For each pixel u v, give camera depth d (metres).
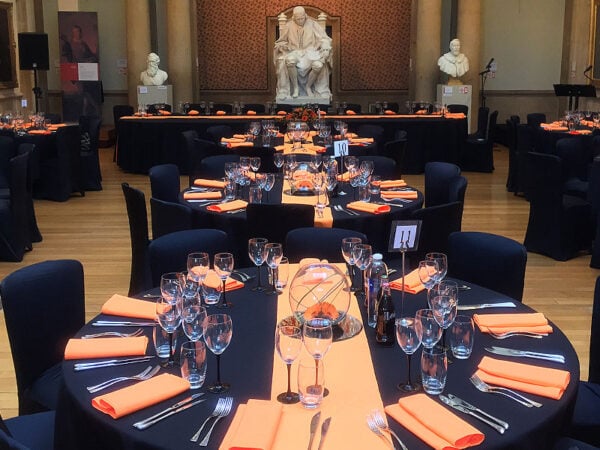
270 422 2.06
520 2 15.37
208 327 2.34
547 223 6.84
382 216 4.88
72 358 2.58
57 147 9.48
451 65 14.08
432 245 4.61
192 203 5.23
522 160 9.61
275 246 3.21
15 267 6.64
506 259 3.60
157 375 2.45
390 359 2.56
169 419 2.15
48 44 14.88
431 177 6.20
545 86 15.66
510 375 2.39
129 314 2.97
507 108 15.75
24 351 3.09
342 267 3.60
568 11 15.13
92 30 14.48
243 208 5.06
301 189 5.62
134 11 14.48
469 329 2.55
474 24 14.42
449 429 2.03
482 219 8.45
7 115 10.86
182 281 3.01
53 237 7.75
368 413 2.16
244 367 2.50
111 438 2.13
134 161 11.62
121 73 15.72
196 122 11.26
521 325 2.83
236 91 15.84
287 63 13.78
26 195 7.07
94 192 10.22
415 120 11.53
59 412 2.48
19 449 1.86
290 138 8.66
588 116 11.69
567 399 2.29
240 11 15.55
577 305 5.58
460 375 2.43
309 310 2.79
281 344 2.21
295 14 13.90
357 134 10.03
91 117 10.38
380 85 15.85
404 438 2.04
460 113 12.58
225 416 2.16
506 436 2.05
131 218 5.11
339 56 15.75
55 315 3.22
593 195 6.80
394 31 15.62
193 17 15.25
